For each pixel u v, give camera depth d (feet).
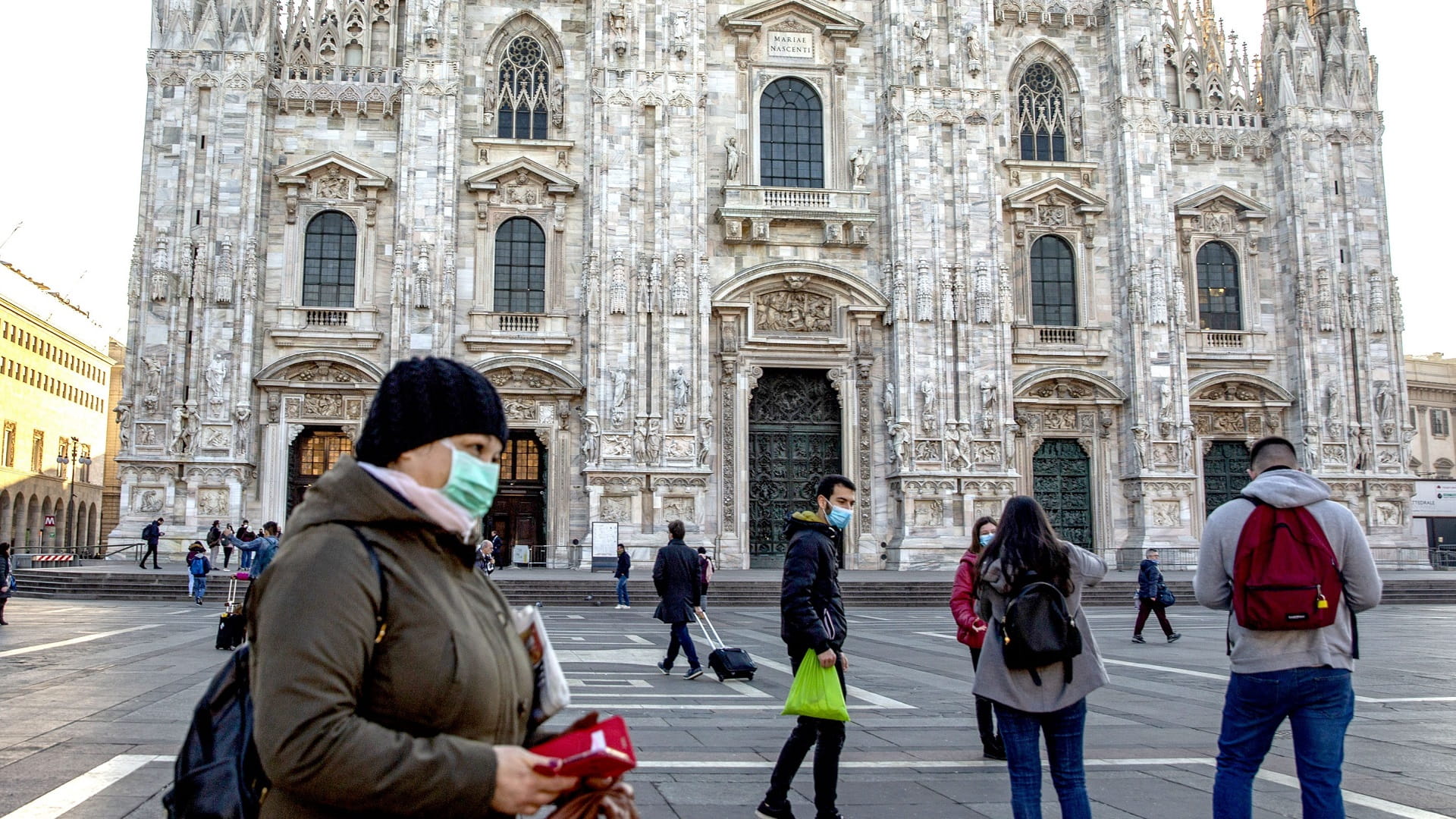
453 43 159.22
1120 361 168.66
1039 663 25.76
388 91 159.22
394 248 155.33
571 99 164.35
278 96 157.07
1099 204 170.30
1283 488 25.35
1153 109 170.71
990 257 164.35
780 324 163.53
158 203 150.30
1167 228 168.66
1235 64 180.34
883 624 104.27
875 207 167.53
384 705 12.20
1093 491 167.53
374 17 163.94
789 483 164.35
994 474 159.84
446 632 12.37
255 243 151.94
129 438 146.82
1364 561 25.09
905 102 165.27
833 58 169.89
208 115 152.66
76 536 347.36
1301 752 25.03
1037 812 25.80
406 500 12.71
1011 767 26.25
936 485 158.92
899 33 166.61
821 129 169.58
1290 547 24.84
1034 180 171.83
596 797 12.41
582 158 162.91
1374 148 175.01
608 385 154.71
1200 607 130.11
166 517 146.41
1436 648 80.23
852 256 165.78
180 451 147.02
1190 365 170.91
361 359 153.28
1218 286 174.81
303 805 11.87
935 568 156.35
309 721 11.34
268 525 91.40
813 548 30.89
